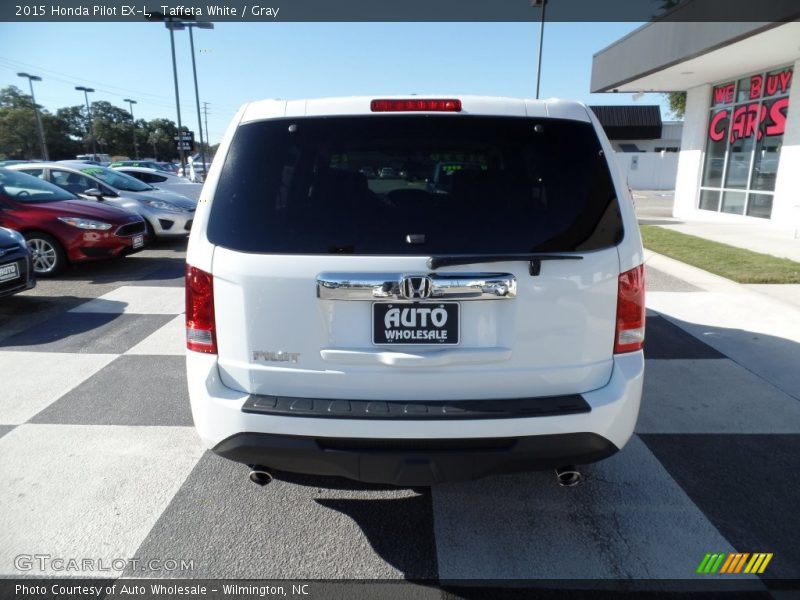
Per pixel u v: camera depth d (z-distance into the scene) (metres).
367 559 2.58
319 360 2.35
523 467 2.36
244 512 2.90
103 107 106.50
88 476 3.19
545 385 2.38
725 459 3.41
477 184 2.40
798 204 12.48
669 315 6.18
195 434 3.66
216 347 2.41
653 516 2.88
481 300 2.30
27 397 4.20
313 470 2.38
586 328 2.37
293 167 2.42
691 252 9.70
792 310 6.33
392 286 2.27
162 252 10.48
